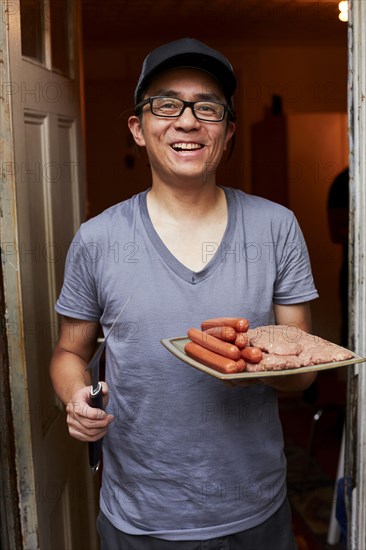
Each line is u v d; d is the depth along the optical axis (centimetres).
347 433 184
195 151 149
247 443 155
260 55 606
